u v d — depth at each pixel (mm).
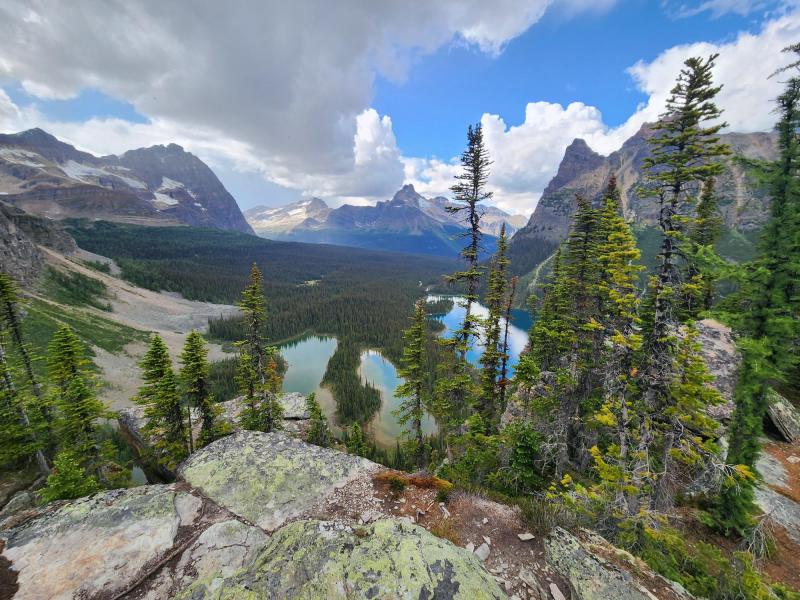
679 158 11484
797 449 19094
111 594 8586
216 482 13203
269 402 29672
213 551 9922
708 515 14430
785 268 12570
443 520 11195
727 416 19719
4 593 8445
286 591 6746
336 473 13969
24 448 24281
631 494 12359
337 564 7340
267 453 15078
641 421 13562
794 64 11844
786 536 13805
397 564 7383
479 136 18531
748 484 13562
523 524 10703
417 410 22141
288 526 8750
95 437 24734
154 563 9531
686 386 12078
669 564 10898
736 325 13734
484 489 13164
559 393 20906
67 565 9227
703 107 10938
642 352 13547
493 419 23078
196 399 26031
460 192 19328
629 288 13859
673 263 12227
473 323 19844
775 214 13180
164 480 30062
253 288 27969
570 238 22094
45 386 27688
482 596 6930
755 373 13391
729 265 12633
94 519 10836
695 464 13109
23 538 10031
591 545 9742
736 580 9977
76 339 23625
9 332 24750
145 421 41750
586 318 21266
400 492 12852
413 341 22031
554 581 8586
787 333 12906
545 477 18234
